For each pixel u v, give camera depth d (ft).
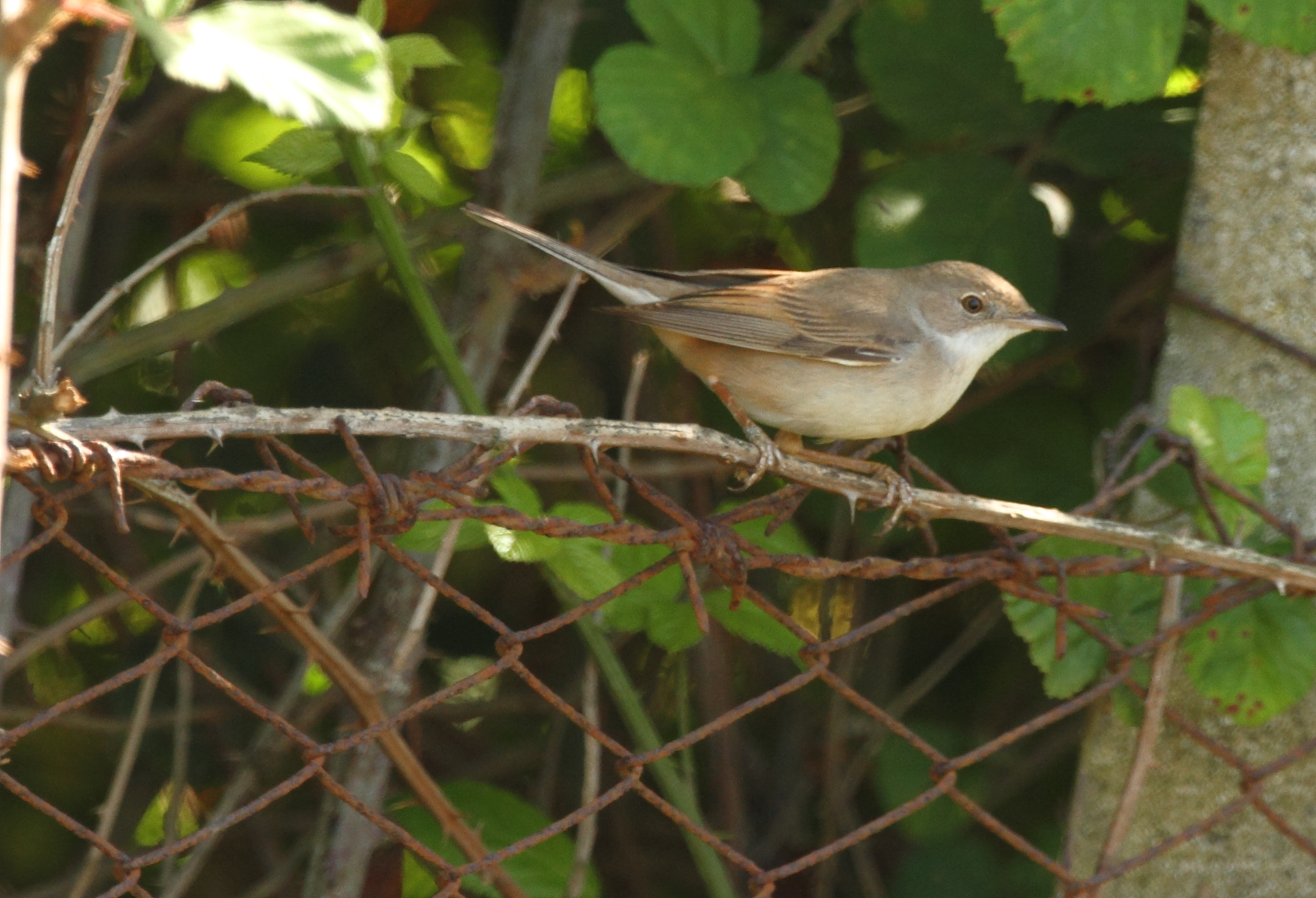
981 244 27.27
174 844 14.28
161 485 15.94
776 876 17.28
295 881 31.48
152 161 32.71
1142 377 29.19
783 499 18.35
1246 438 20.74
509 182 27.12
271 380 34.06
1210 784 22.61
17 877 32.17
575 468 30.37
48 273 15.07
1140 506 23.68
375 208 21.95
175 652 13.98
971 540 32.96
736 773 33.27
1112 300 31.30
